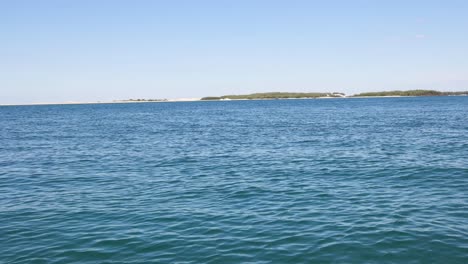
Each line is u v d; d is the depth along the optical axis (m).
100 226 11.73
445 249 9.55
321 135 38.78
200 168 21.73
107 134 44.09
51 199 15.08
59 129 52.41
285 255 9.43
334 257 9.27
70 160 25.28
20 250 10.02
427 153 25.23
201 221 12.04
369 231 10.84
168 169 21.56
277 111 103.19
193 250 9.83
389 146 29.31
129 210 13.37
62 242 10.49
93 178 19.20
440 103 132.50
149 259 9.36
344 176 18.62
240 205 13.83
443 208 12.87
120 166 22.77
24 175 20.20
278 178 18.48
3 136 42.56
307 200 14.32
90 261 9.30
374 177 18.20
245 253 9.59
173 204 14.06
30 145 33.91
